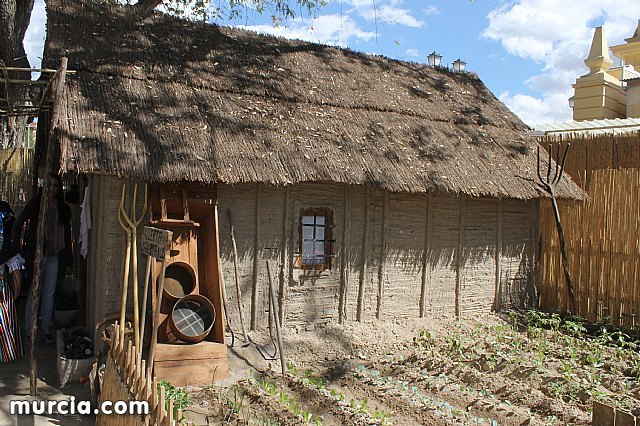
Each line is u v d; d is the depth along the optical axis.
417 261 9.08
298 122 8.27
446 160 9.05
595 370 7.52
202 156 6.87
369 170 7.92
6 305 6.93
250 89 8.48
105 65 7.53
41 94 7.64
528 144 10.88
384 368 7.51
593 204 10.23
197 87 8.05
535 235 10.61
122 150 6.41
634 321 9.58
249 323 7.67
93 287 7.23
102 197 6.85
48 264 7.56
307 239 8.16
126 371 4.55
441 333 8.89
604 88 14.78
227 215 7.49
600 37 15.27
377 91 10.07
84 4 8.62
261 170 7.06
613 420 4.36
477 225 9.77
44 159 9.24
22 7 10.89
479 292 9.84
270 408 5.88
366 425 5.59
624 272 9.77
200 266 7.23
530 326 9.38
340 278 8.37
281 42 10.30
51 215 7.52
